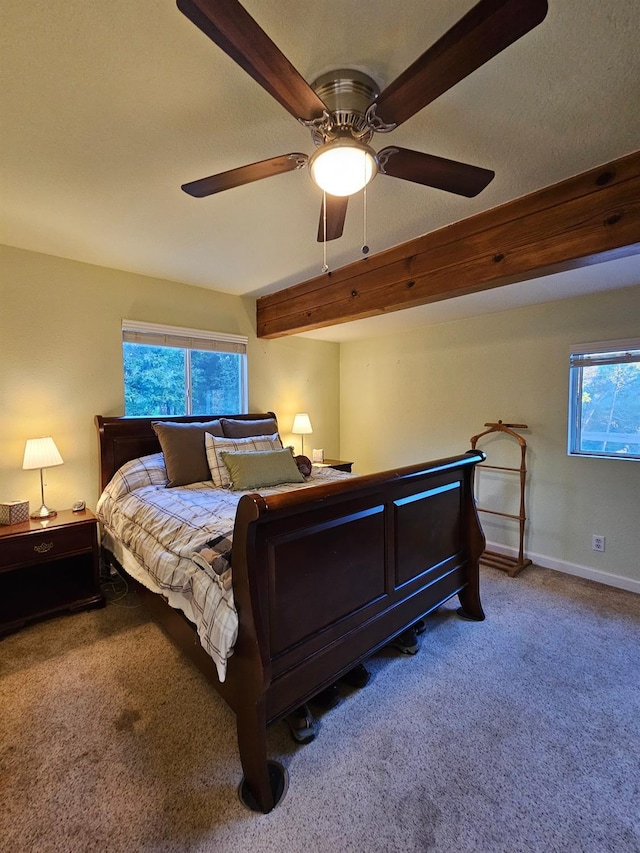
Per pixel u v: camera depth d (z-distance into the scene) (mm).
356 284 2727
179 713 1711
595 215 1633
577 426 3162
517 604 2664
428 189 1770
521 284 2715
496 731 1621
